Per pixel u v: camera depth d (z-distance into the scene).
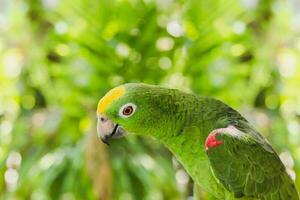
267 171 4.43
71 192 6.74
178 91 4.66
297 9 7.59
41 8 7.59
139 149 6.86
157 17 7.30
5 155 7.12
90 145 6.61
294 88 7.47
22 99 7.55
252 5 7.53
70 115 7.21
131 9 7.28
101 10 7.33
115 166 6.68
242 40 7.43
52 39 7.45
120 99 4.61
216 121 4.56
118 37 7.27
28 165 6.93
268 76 7.45
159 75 7.26
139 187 6.79
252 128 4.63
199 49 7.32
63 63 7.36
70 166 6.75
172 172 6.86
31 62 7.50
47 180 6.74
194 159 4.61
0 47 7.59
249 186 4.40
